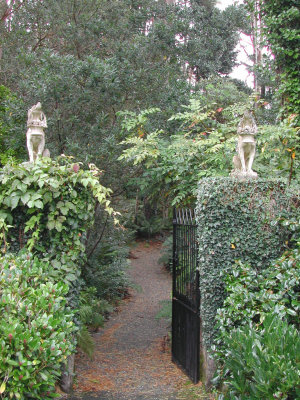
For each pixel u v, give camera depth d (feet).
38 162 13.94
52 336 9.86
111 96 23.20
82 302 24.13
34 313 10.32
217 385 14.30
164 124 25.29
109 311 27.27
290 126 18.07
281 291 12.91
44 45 31.91
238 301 13.32
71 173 14.25
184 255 17.98
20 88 23.62
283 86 22.88
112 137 21.81
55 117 21.90
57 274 13.78
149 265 46.19
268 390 8.63
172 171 21.12
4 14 31.71
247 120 15.80
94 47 27.48
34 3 30.60
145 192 24.41
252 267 15.17
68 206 13.97
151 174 20.90
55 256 14.44
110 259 32.17
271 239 15.24
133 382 16.31
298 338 9.55
